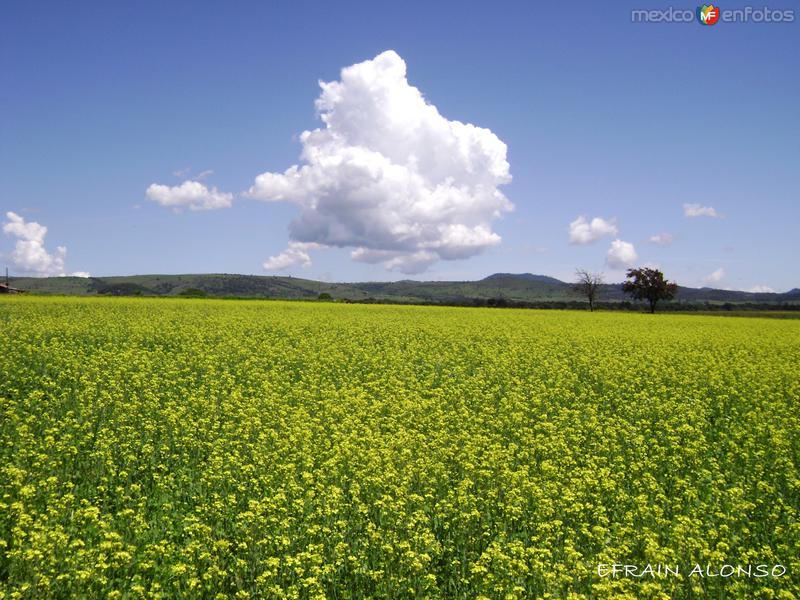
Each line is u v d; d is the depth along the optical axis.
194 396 17.27
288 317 41.12
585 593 8.38
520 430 15.56
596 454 14.20
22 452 11.69
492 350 28.17
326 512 9.88
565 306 111.50
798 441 15.09
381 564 8.78
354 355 25.39
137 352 23.58
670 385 21.95
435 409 17.78
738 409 18.66
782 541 9.87
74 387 17.78
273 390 19.28
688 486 11.79
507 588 8.15
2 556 8.39
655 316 65.44
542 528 9.77
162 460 12.71
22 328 28.31
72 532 9.16
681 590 8.35
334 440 14.36
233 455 13.12
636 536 9.59
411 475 11.85
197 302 57.06
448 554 9.33
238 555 9.11
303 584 8.14
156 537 9.43
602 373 23.33
